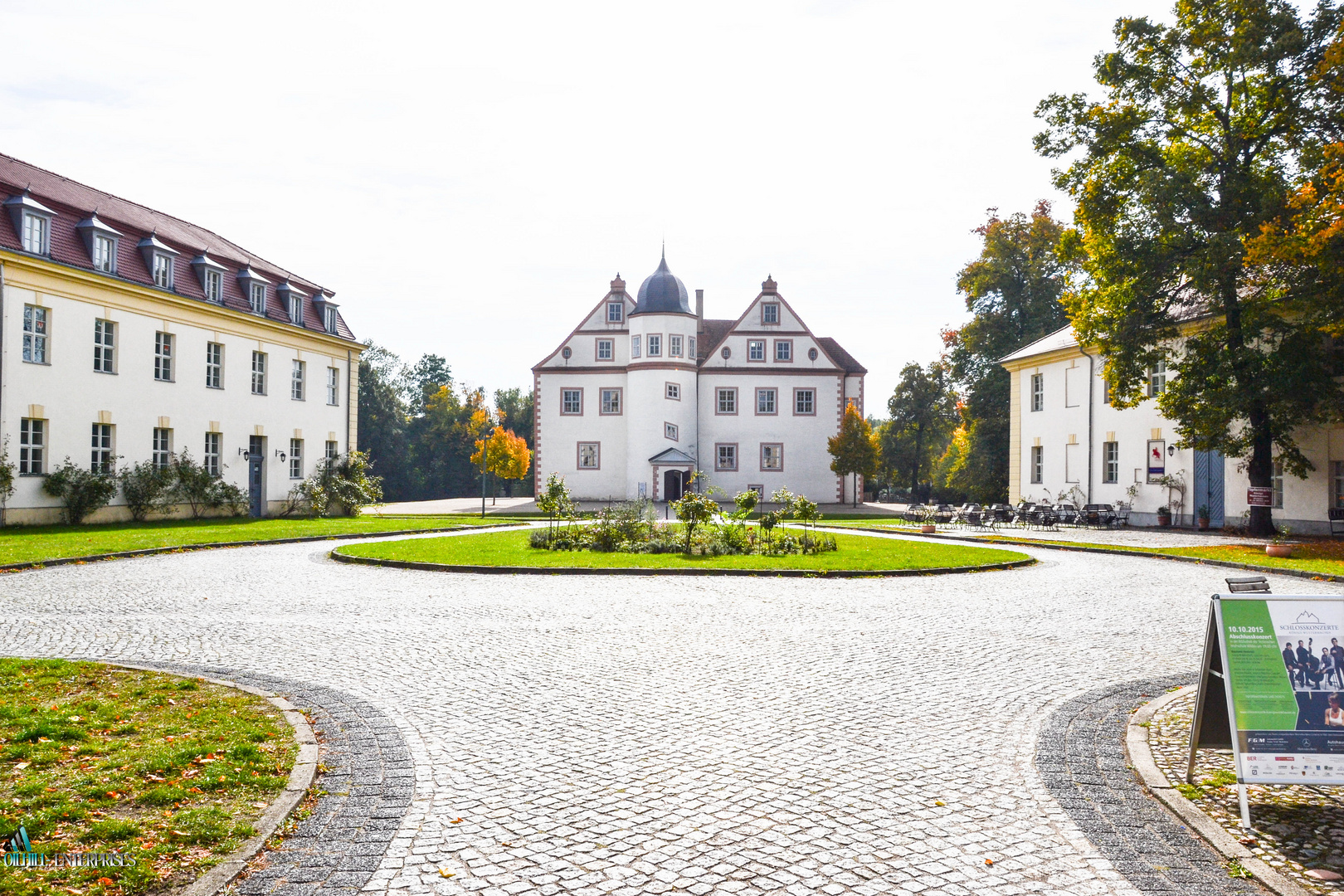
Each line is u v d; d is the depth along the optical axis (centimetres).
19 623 1120
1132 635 1096
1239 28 2292
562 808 525
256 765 576
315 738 643
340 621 1164
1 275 2391
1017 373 4134
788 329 5706
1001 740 668
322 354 3953
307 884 422
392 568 1772
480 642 1028
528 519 3638
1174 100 2405
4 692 745
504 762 608
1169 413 2509
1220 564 1877
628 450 5566
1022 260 4800
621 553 2045
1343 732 510
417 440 8725
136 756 584
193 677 829
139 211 3212
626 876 435
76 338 2650
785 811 523
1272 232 2030
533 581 1591
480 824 500
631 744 652
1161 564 1936
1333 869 445
